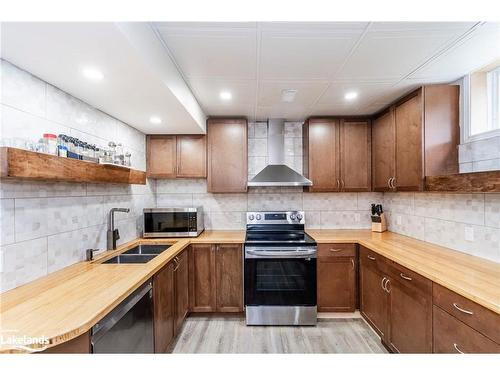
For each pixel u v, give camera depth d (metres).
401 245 2.31
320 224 3.32
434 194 2.33
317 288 2.67
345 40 1.51
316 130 3.02
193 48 1.58
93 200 2.03
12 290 1.32
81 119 1.88
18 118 1.36
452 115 2.07
